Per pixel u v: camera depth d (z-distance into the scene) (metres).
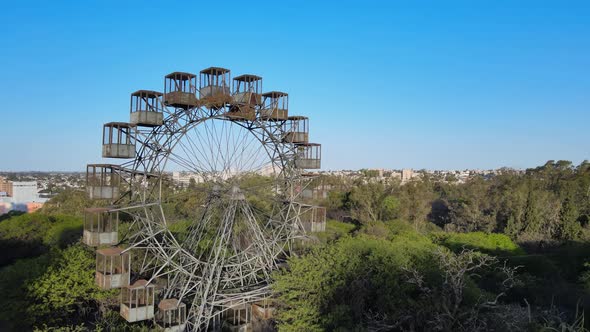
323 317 22.67
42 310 25.33
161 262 29.66
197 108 28.22
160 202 26.50
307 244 31.25
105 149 25.55
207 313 25.89
